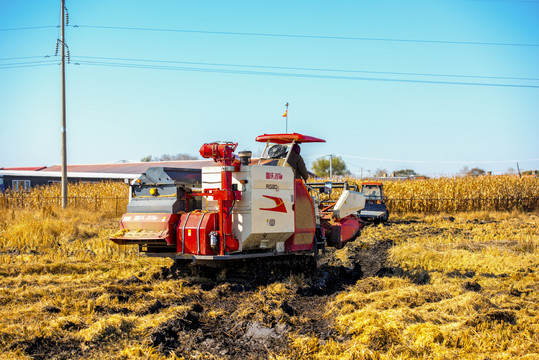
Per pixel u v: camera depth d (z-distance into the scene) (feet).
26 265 36.99
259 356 21.58
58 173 134.51
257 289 32.96
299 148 39.14
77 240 50.75
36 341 21.03
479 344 22.33
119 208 94.27
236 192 32.17
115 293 29.40
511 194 117.29
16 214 67.82
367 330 23.27
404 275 39.29
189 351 21.91
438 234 69.46
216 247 31.89
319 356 21.07
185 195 33.76
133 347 21.29
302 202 36.27
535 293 32.17
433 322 25.17
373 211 90.68
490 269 41.60
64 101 88.17
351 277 40.11
